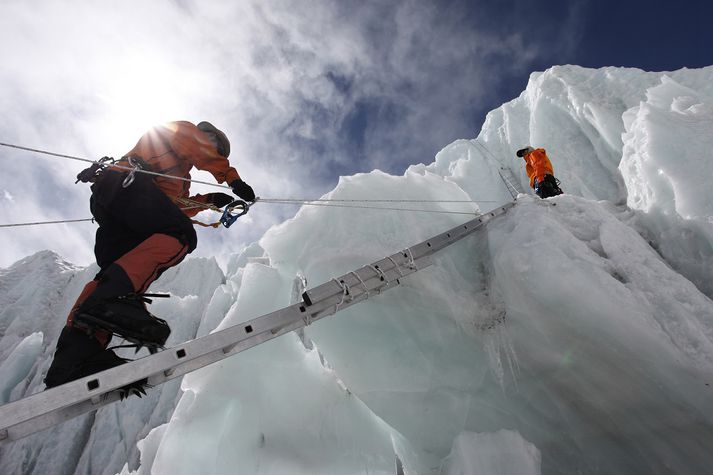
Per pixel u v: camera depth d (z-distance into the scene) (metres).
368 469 3.72
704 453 2.23
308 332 3.30
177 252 1.48
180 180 1.73
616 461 2.60
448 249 3.16
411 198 3.60
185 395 4.91
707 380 2.05
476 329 2.88
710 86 5.27
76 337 1.26
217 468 3.79
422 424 3.07
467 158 7.93
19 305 21.30
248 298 4.15
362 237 3.16
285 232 3.61
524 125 7.53
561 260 2.50
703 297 2.43
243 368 4.03
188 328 17.38
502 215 3.34
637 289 2.44
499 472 2.32
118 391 1.31
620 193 5.25
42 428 1.16
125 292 1.26
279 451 3.73
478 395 3.01
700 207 3.06
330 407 4.11
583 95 6.23
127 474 8.40
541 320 2.54
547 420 2.80
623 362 2.30
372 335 3.14
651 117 3.87
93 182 1.62
